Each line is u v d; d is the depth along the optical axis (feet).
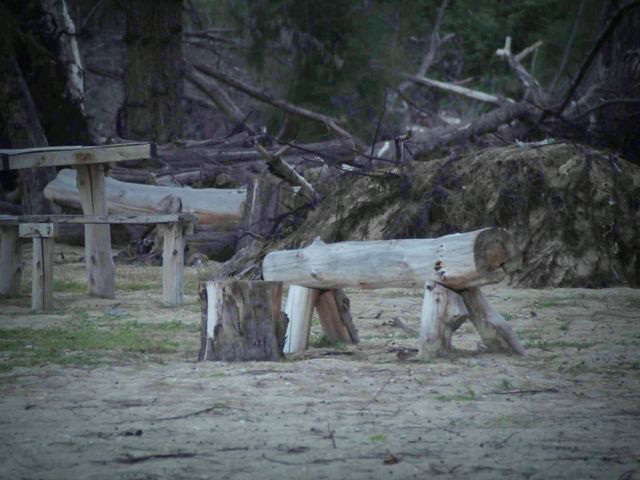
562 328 59.77
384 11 198.49
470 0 256.73
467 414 35.09
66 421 33.94
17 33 151.33
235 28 205.26
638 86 133.80
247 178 127.44
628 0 167.12
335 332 53.67
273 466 28.27
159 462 28.68
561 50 192.13
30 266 103.09
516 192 91.09
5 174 151.53
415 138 144.36
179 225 73.51
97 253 78.07
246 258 92.99
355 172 96.53
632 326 60.95
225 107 191.11
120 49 217.97
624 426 33.27
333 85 192.65
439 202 92.84
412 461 28.78
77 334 56.70
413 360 46.93
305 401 37.22
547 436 31.78
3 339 54.70
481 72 260.21
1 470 27.76
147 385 40.55
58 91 161.79
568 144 94.22
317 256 50.49
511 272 46.24
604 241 88.12
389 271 48.16
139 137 159.84
